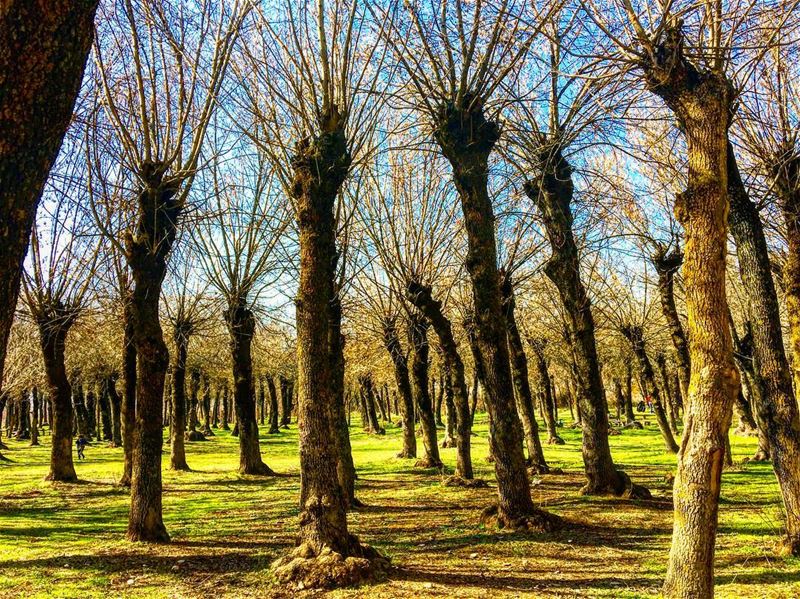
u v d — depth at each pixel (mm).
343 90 9820
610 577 7656
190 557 9469
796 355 9445
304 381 8562
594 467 14188
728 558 8430
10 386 29969
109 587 7945
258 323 25469
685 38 7164
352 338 31594
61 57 3074
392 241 19344
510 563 8484
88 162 11938
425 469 21656
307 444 8375
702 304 5488
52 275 19906
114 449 37844
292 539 10812
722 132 6066
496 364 10945
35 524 13062
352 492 14070
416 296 18859
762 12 7371
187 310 24406
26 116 2984
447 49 11516
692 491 5270
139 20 10969
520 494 10805
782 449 8438
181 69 11266
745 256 9055
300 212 9250
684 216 5840
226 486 19672
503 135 14164
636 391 65812
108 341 32156
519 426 11141
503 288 19641
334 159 9430
